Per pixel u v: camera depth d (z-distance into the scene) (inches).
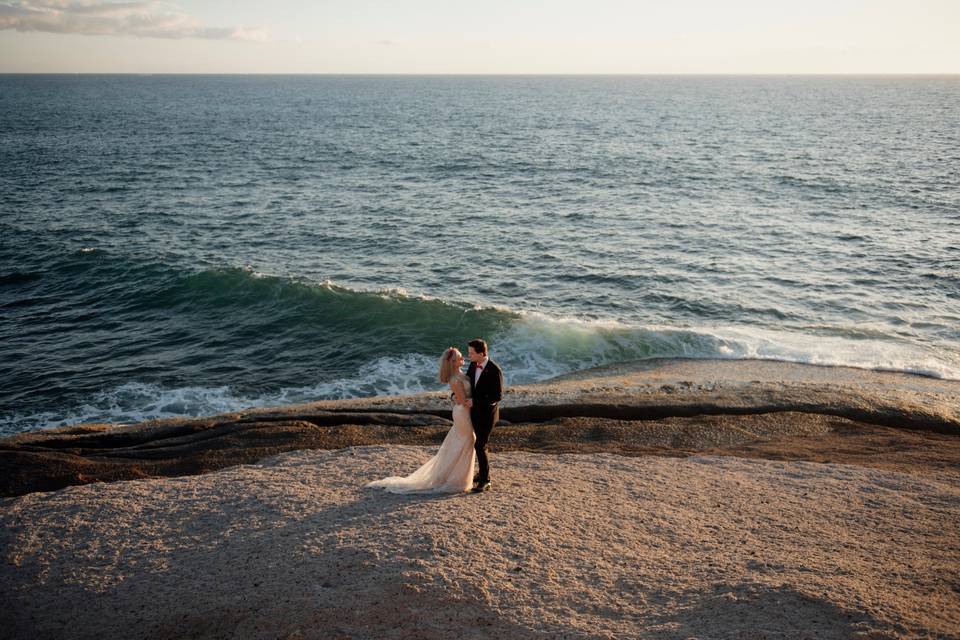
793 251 1101.7
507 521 256.4
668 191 1675.7
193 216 1363.2
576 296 898.1
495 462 340.8
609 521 263.9
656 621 192.4
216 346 714.8
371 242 1178.6
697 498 295.0
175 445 390.6
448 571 216.2
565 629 189.2
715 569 222.5
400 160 2279.8
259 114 4877.0
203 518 268.7
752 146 2659.9
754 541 249.6
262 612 201.2
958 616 189.5
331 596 205.9
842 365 637.3
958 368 633.6
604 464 340.5
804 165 2092.8
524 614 196.5
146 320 791.7
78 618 207.6
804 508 285.3
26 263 977.5
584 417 439.2
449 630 189.9
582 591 209.2
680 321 803.4
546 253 1104.8
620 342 691.4
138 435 410.3
